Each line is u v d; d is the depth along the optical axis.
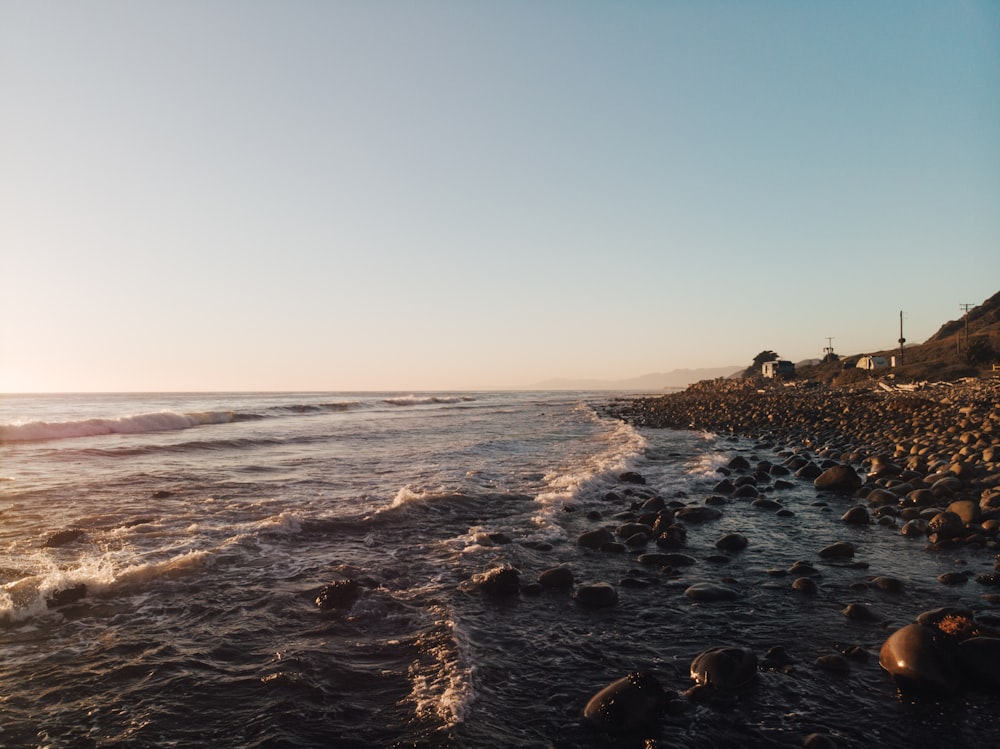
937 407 28.11
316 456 17.39
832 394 49.53
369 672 4.56
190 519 9.32
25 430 20.77
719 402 50.84
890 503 10.88
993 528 8.59
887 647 4.68
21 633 5.17
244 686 4.34
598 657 4.91
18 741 3.66
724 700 4.23
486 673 4.60
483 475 14.02
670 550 8.13
